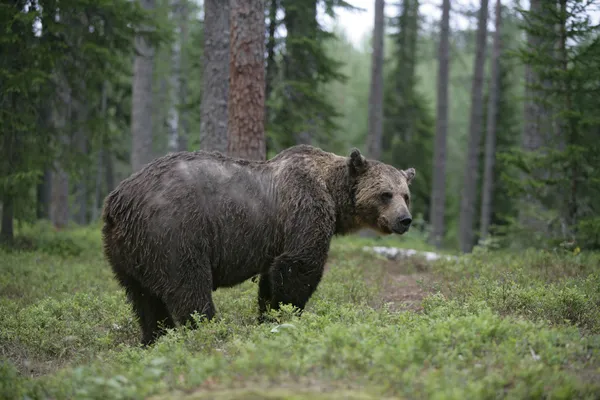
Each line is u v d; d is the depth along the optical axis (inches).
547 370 183.6
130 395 167.8
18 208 562.3
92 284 414.0
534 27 526.0
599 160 515.2
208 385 175.0
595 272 369.7
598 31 509.7
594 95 518.6
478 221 1309.1
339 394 160.1
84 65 593.3
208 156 282.0
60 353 265.7
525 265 413.1
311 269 282.4
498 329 210.8
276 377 174.2
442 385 165.2
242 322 289.4
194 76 1357.0
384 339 210.8
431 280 414.6
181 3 1371.8
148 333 281.0
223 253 277.4
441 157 1094.4
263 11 448.1
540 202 574.2
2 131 550.3
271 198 284.7
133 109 836.6
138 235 263.4
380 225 299.4
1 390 190.5
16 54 553.0
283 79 807.1
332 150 895.7
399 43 1330.0
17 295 389.1
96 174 1256.8
